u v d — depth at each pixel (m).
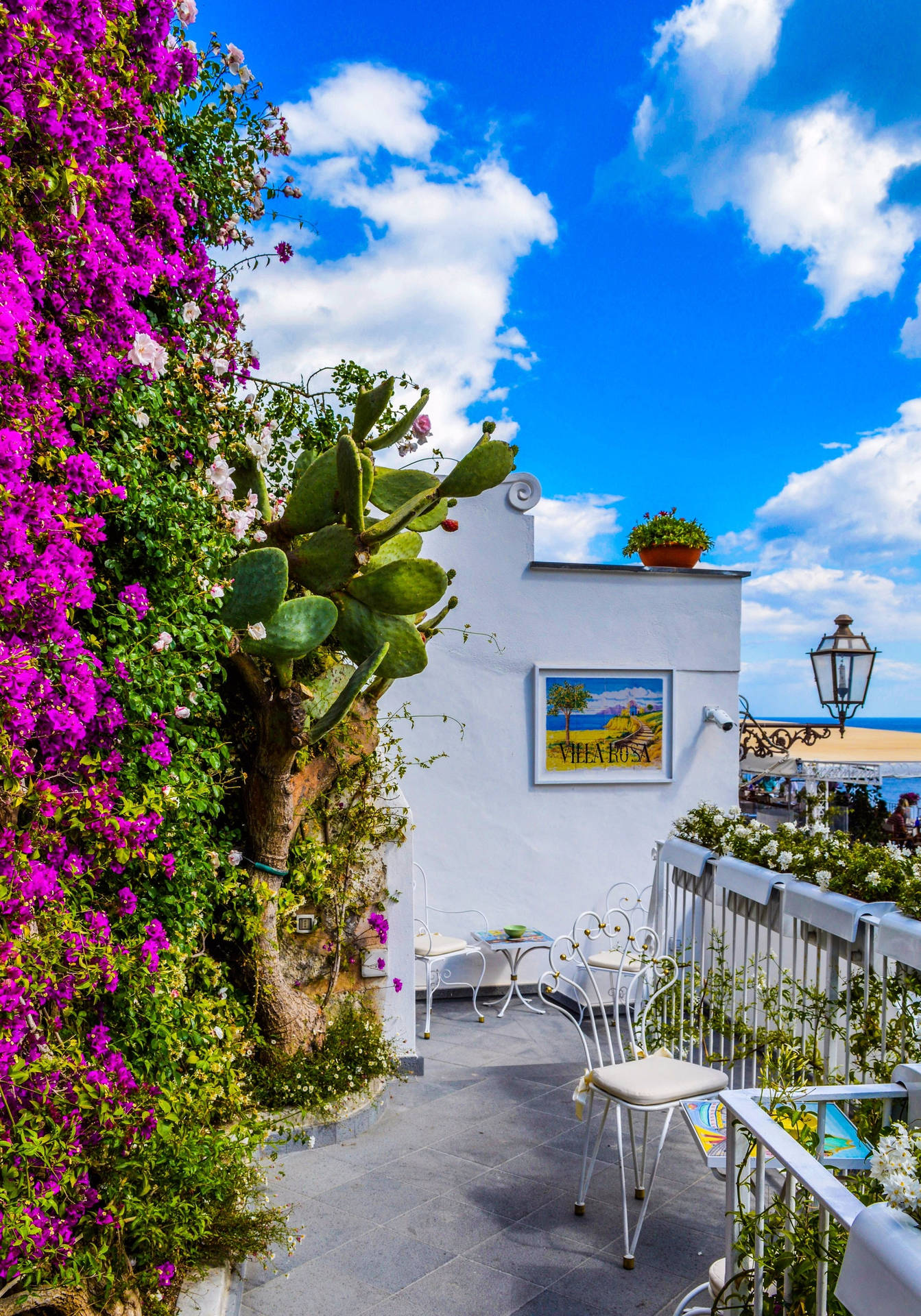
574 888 7.13
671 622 7.29
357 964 5.19
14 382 2.00
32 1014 2.05
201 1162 2.63
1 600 1.82
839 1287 1.40
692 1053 4.99
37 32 2.10
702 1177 3.97
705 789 7.35
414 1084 5.15
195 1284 2.75
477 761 7.00
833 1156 2.23
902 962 2.97
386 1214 3.61
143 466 2.78
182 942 3.19
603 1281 3.15
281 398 4.88
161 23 3.02
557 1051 5.85
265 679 4.09
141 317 2.77
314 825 5.02
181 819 2.93
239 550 4.05
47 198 2.17
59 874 2.25
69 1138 2.08
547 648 7.09
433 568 4.12
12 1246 1.87
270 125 3.89
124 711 2.67
